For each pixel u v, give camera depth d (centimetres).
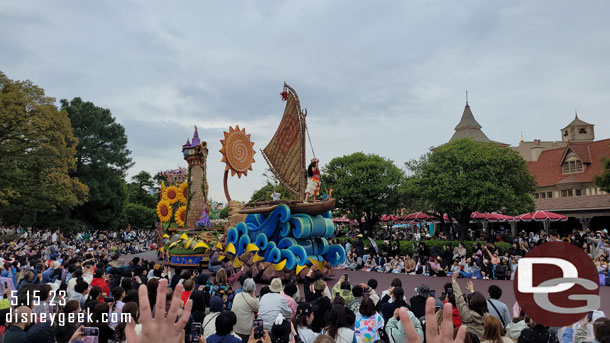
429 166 3272
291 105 2025
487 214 3325
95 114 5016
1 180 3027
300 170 1931
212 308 655
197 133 2678
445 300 862
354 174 3744
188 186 2630
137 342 221
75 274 976
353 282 1791
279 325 585
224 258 2034
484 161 3044
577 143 4850
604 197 3859
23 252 2166
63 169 3453
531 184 3350
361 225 3906
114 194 4938
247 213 1917
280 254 1716
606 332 541
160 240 2848
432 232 4594
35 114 3020
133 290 738
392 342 606
